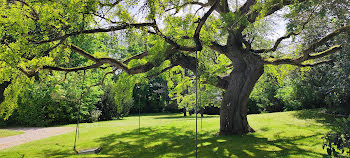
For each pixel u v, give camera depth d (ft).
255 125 49.08
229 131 40.60
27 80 30.32
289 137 35.81
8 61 23.21
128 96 42.57
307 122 49.21
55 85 71.77
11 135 50.78
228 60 51.98
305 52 34.53
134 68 35.96
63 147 35.70
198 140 37.42
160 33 31.48
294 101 77.92
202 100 68.59
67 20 25.67
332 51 35.45
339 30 33.19
